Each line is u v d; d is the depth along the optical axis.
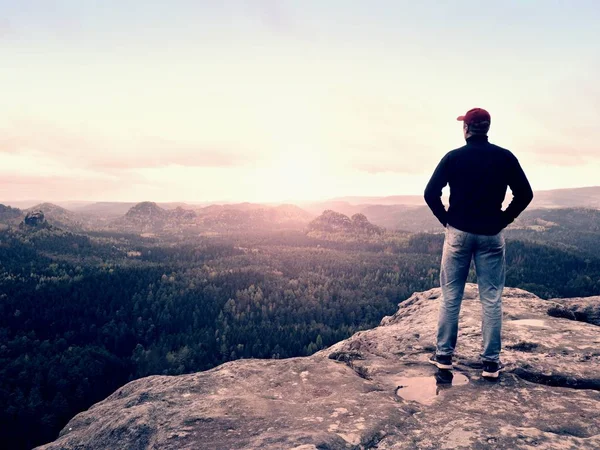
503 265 4.70
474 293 8.77
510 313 7.19
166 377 5.15
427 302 9.06
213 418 3.74
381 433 3.41
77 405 101.06
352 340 6.28
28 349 130.62
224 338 144.38
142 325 160.50
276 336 151.50
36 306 167.75
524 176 4.43
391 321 9.39
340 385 4.60
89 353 123.19
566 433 3.45
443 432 3.42
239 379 4.79
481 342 5.73
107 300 183.50
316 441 3.10
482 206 4.54
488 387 4.45
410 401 4.15
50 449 3.96
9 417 91.56
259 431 3.49
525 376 4.77
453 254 4.75
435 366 5.13
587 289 199.12
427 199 4.92
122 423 3.85
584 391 4.37
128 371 125.81
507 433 3.34
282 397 4.34
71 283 199.75
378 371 5.07
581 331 6.17
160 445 3.38
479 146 4.57
